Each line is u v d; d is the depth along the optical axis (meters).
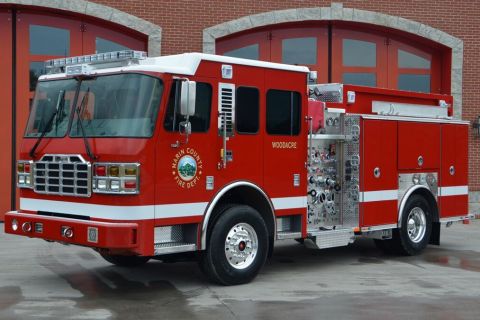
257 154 8.03
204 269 7.64
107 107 7.20
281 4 15.20
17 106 14.16
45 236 7.39
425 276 8.59
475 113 16.20
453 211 11.05
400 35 16.17
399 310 6.70
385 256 10.31
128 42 14.83
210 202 7.51
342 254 10.50
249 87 7.96
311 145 8.82
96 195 7.04
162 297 7.23
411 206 10.15
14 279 8.21
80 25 14.50
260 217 7.96
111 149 6.91
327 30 15.80
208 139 7.51
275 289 7.68
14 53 14.13
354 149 9.32
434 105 11.01
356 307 6.81
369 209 9.44
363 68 16.05
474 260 9.94
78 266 9.14
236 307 6.77
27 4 13.84
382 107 10.05
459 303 7.02
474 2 16.17
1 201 14.05
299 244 11.59
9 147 14.11
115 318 6.32
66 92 7.65
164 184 7.08
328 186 9.22
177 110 7.18
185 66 7.36
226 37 15.19
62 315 6.43
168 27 14.63
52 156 7.50
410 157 10.12
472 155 16.16
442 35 15.98
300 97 8.59
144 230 6.91
